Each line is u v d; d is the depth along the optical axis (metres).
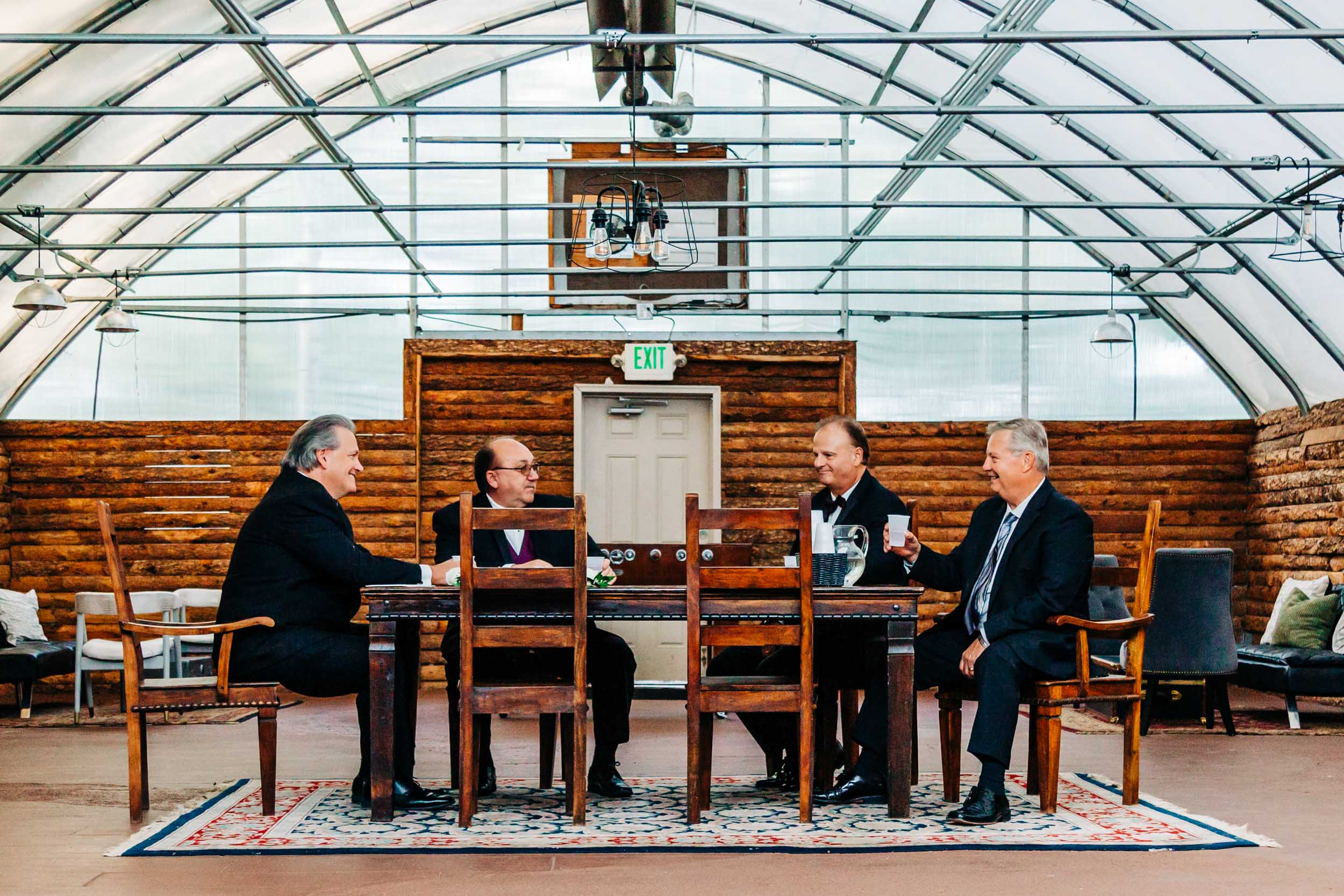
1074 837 4.11
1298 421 10.33
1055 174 10.08
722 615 4.34
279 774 5.66
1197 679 7.44
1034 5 7.58
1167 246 10.07
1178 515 11.03
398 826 4.29
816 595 4.36
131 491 10.73
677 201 10.75
